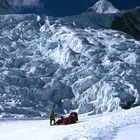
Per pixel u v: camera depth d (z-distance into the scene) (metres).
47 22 74.00
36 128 24.98
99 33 74.31
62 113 45.84
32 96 48.19
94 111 44.75
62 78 53.59
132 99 45.62
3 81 49.78
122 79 50.91
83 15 83.31
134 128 15.42
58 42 63.44
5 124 31.42
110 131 15.05
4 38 67.00
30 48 65.00
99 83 48.75
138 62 58.25
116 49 62.94
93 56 58.91
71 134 15.98
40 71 55.59
